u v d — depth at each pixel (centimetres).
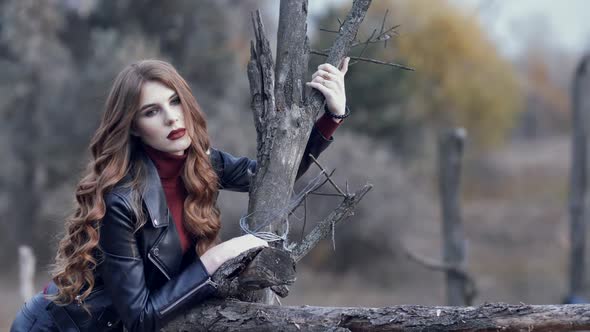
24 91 1788
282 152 261
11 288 1612
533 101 3972
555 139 3812
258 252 235
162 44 1852
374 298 1627
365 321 218
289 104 267
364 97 1998
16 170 1777
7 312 1375
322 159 1084
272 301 266
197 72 1822
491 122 2680
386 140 2092
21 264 661
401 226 1819
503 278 1794
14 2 1777
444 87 2380
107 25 1902
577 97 897
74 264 246
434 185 2314
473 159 2911
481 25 2569
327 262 1828
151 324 236
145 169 254
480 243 2219
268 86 266
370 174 1752
